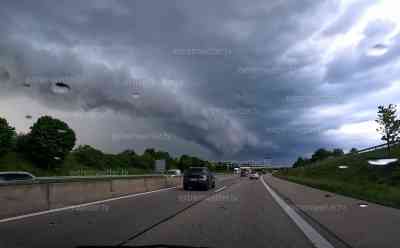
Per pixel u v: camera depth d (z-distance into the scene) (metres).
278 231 10.29
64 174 96.75
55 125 98.25
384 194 21.52
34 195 14.03
